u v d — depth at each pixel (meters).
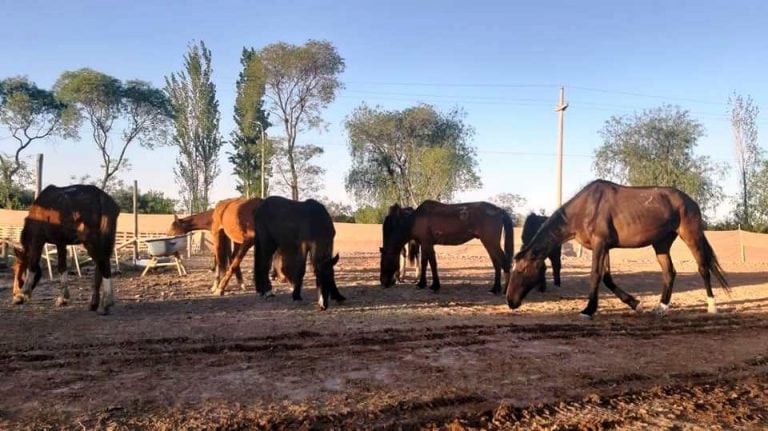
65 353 6.74
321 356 6.75
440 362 6.55
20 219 41.19
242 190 54.53
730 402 5.43
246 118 52.84
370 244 35.72
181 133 52.22
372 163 56.94
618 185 10.61
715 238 38.28
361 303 11.06
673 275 10.58
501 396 5.43
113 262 18.30
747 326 9.31
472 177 54.47
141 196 56.22
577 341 7.88
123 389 5.39
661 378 6.18
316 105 53.12
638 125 49.38
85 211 9.51
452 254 29.86
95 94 53.41
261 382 5.67
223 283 12.18
